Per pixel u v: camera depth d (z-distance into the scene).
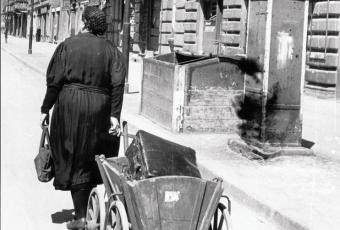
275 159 7.74
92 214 4.46
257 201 5.77
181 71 9.44
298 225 5.04
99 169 4.42
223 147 8.56
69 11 50.34
